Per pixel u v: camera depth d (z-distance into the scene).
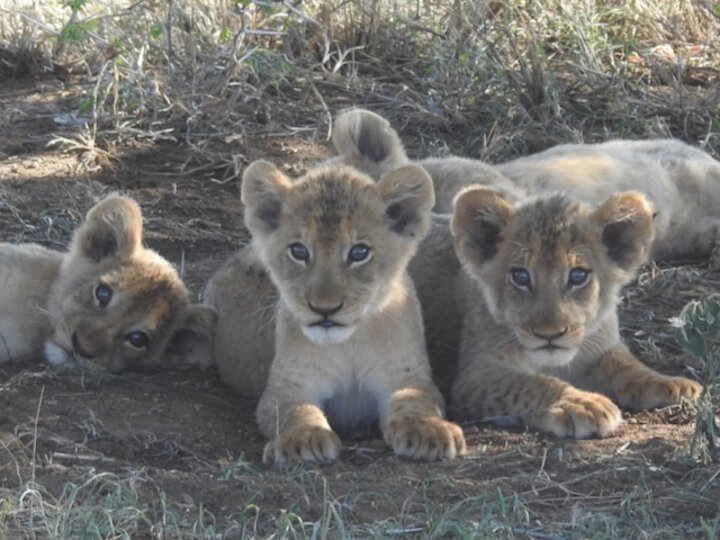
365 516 8.84
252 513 8.85
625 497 9.01
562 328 10.34
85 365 11.59
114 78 16.88
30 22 18.86
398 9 19.47
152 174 16.06
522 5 19.19
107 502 8.64
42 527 8.45
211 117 16.95
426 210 10.66
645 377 11.05
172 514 8.65
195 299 12.99
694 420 10.55
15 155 16.27
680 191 15.20
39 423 10.34
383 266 10.41
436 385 11.51
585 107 17.80
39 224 14.60
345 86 18.11
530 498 9.12
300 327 10.41
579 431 10.24
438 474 9.45
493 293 10.84
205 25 18.56
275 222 10.56
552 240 10.53
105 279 11.73
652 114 17.77
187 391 11.45
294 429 10.05
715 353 9.91
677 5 20.30
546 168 14.84
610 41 19.36
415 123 17.50
